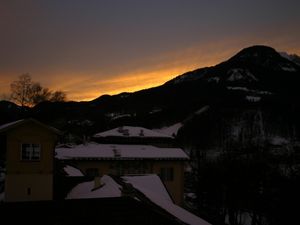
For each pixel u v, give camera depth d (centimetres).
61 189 2258
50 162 2044
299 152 6044
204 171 4103
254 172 3578
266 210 3294
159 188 2503
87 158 3731
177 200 3991
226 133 9712
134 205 1406
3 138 2183
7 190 1964
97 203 1402
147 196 1862
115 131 4738
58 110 7144
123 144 4459
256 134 9656
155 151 4147
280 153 6297
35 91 6588
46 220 1184
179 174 4059
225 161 4191
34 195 1992
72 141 6431
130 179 2548
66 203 1389
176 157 4044
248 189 3444
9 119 5866
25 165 2000
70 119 8344
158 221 1306
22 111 6362
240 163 3784
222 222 3591
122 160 3859
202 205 3988
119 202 1428
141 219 1277
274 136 9644
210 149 8388
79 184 2336
